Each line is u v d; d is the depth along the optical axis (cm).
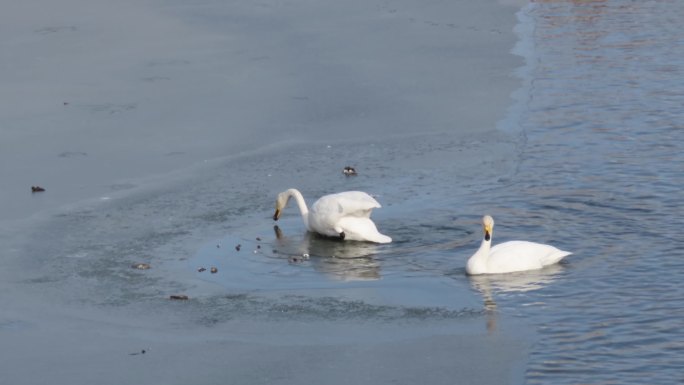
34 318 1398
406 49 2970
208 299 1452
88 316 1403
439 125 2298
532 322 1347
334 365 1238
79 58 2878
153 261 1605
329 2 3575
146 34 3133
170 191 1928
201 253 1634
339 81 2647
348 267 1561
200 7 3475
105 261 1606
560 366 1224
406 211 1795
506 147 2131
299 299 1444
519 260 1517
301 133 2267
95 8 3428
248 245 1666
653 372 1206
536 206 1794
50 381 1216
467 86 2597
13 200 1891
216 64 2809
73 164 2084
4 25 3238
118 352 1288
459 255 1595
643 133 2188
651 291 1436
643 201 1792
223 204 1862
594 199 1811
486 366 1225
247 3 3544
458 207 1806
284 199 1758
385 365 1234
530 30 3200
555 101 2452
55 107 2455
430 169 2017
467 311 1387
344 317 1379
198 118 2370
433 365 1230
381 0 3622
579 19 3338
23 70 2777
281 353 1273
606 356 1248
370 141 2205
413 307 1405
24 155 2142
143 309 1423
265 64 2816
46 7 3444
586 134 2198
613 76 2653
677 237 1630
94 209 1839
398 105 2450
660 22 3256
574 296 1428
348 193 1675
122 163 2086
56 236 1714
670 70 2689
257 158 2108
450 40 3072
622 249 1593
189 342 1313
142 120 2358
